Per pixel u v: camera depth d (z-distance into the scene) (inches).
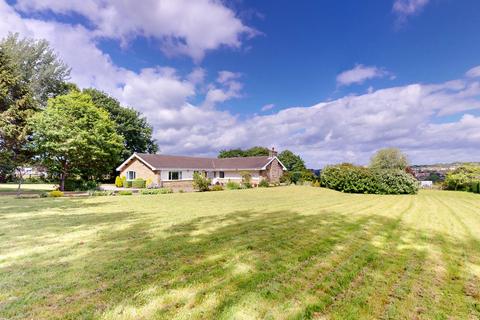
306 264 171.2
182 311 110.9
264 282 142.4
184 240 224.7
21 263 164.9
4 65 839.7
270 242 221.1
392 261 179.2
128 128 1659.7
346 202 544.7
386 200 605.3
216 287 135.0
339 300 124.4
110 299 119.7
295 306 117.7
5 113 752.3
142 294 125.3
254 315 109.3
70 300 118.2
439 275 156.6
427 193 884.0
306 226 288.2
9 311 108.3
